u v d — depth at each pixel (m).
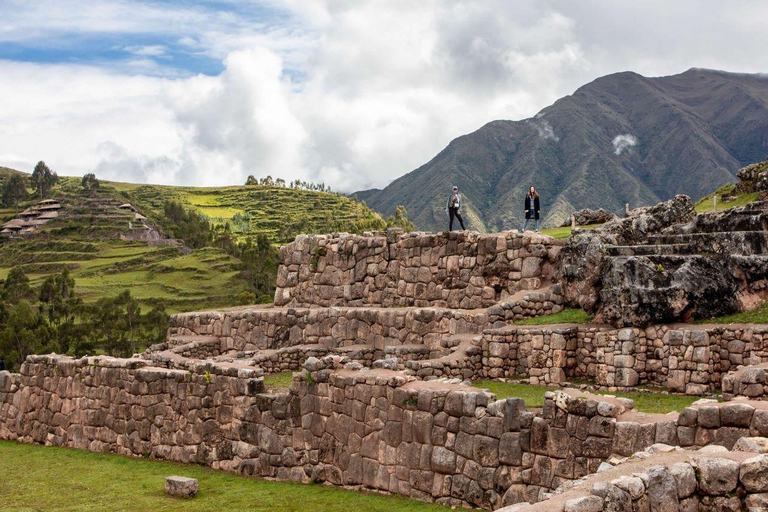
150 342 98.12
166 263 156.00
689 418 13.28
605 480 10.74
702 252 26.41
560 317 27.75
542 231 45.16
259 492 18.88
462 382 18.70
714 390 21.72
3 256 184.75
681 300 23.39
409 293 35.72
